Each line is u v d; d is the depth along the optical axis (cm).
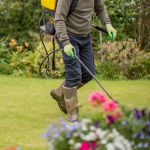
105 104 140
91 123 136
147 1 1199
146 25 1198
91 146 129
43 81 750
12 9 1496
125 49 816
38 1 1476
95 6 352
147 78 834
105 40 995
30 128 290
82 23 315
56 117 346
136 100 458
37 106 416
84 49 338
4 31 1520
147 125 130
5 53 998
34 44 1197
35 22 1501
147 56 873
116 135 129
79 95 516
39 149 218
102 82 733
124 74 838
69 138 135
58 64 842
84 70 342
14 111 375
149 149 131
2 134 265
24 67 913
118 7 1008
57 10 302
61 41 303
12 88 600
